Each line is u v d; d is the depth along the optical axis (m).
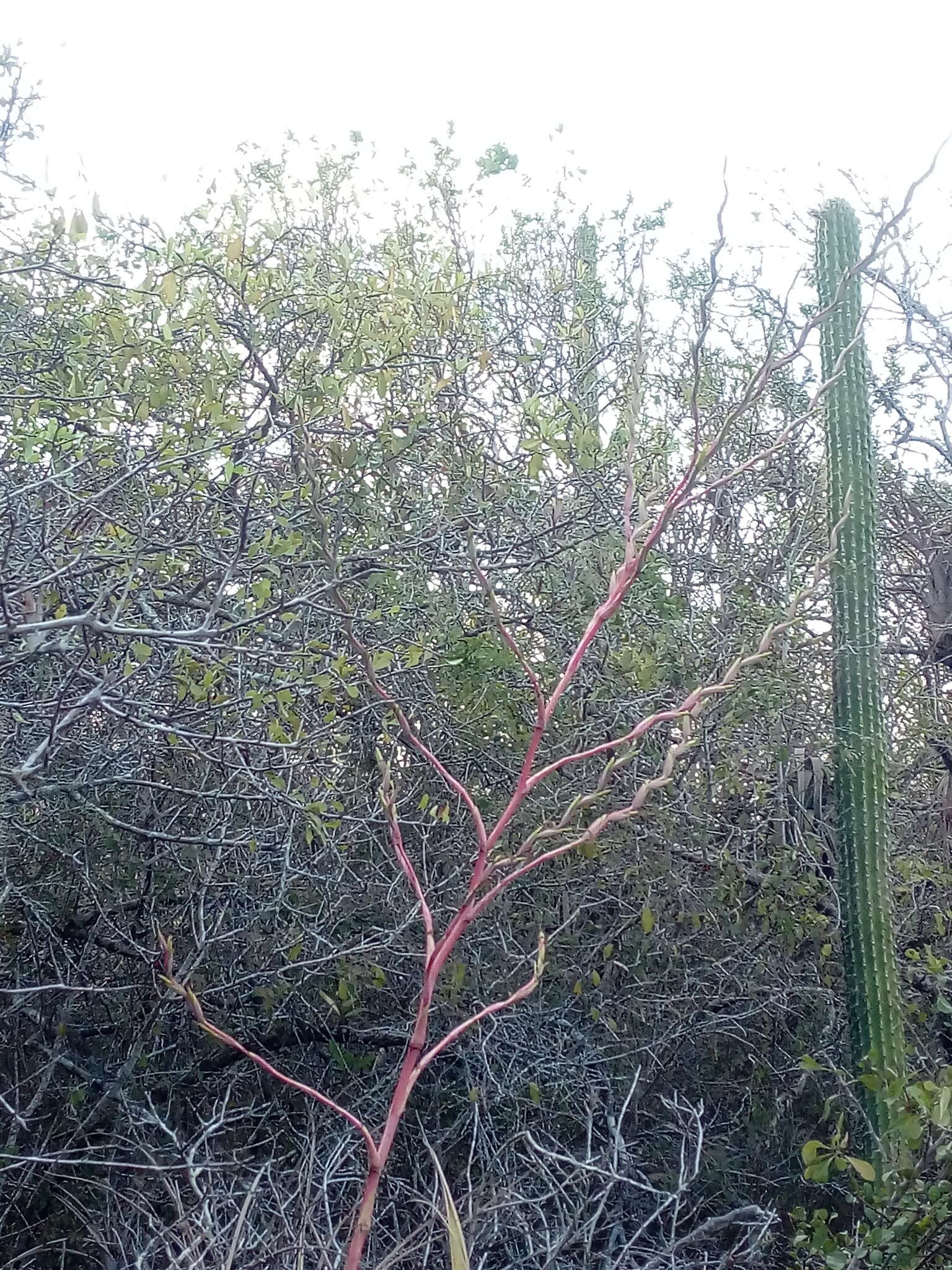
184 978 2.50
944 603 4.54
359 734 3.02
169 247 2.56
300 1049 3.02
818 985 3.43
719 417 3.87
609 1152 2.58
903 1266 2.21
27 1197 2.67
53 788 2.27
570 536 3.24
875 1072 2.86
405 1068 1.32
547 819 3.09
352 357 2.71
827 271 3.69
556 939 3.17
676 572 3.76
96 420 2.45
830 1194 2.98
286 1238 2.14
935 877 3.85
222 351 2.63
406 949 2.99
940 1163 2.33
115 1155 2.63
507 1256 2.28
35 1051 2.85
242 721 2.50
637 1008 3.19
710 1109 3.26
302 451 2.11
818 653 3.73
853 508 3.55
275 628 2.69
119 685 2.38
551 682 3.24
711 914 3.29
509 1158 2.58
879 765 3.38
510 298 4.12
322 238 3.25
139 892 2.90
